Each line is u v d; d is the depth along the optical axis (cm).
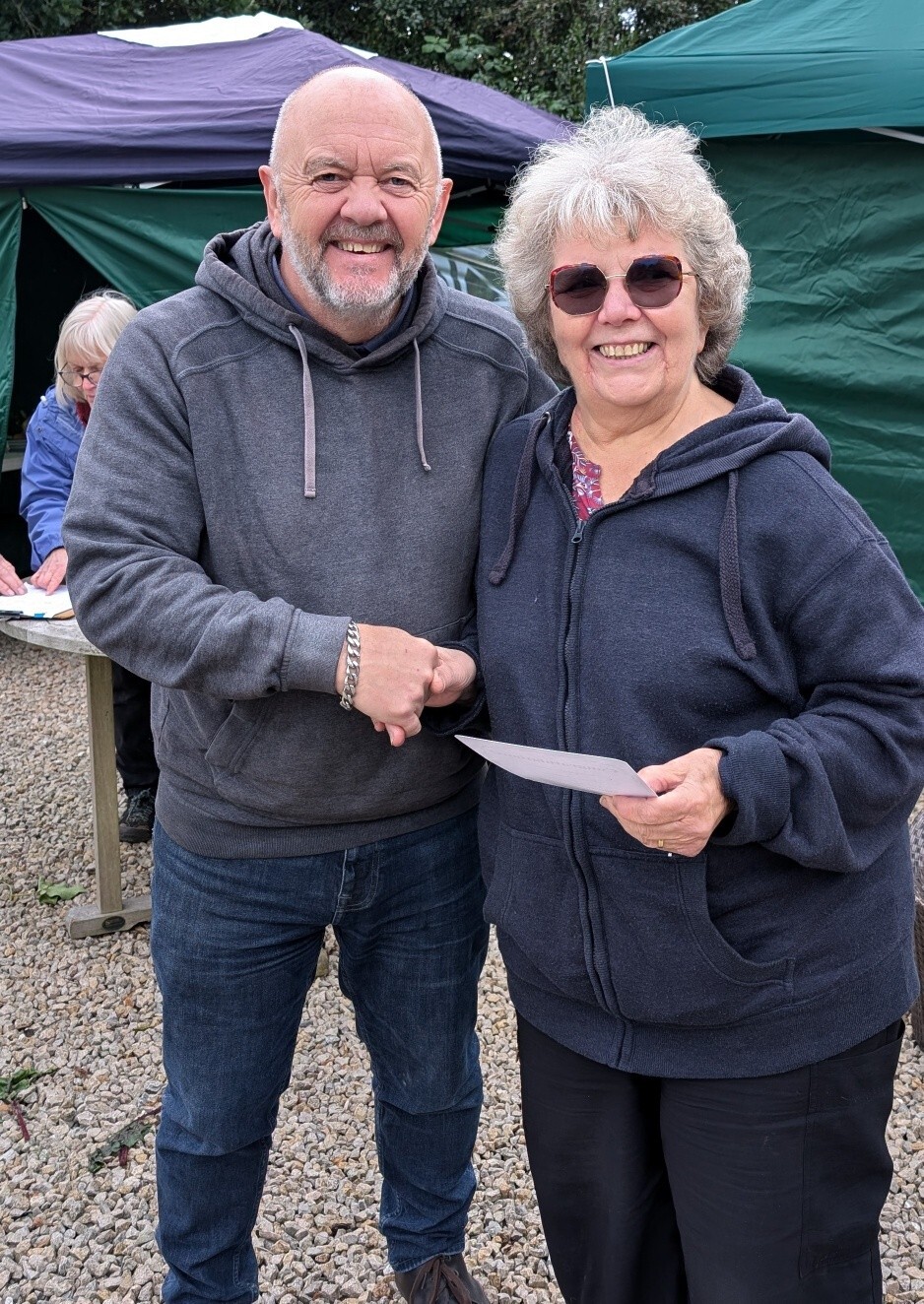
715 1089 147
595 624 145
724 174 567
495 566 160
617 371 145
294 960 185
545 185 148
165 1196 187
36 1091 284
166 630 154
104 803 351
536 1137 169
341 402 165
